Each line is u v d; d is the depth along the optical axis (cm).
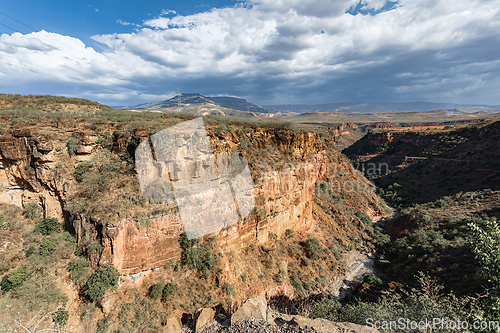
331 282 3078
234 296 2141
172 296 1967
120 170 2227
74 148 2186
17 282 1664
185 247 2169
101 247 1880
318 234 3819
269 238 3038
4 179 2105
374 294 2786
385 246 4112
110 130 2433
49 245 1938
